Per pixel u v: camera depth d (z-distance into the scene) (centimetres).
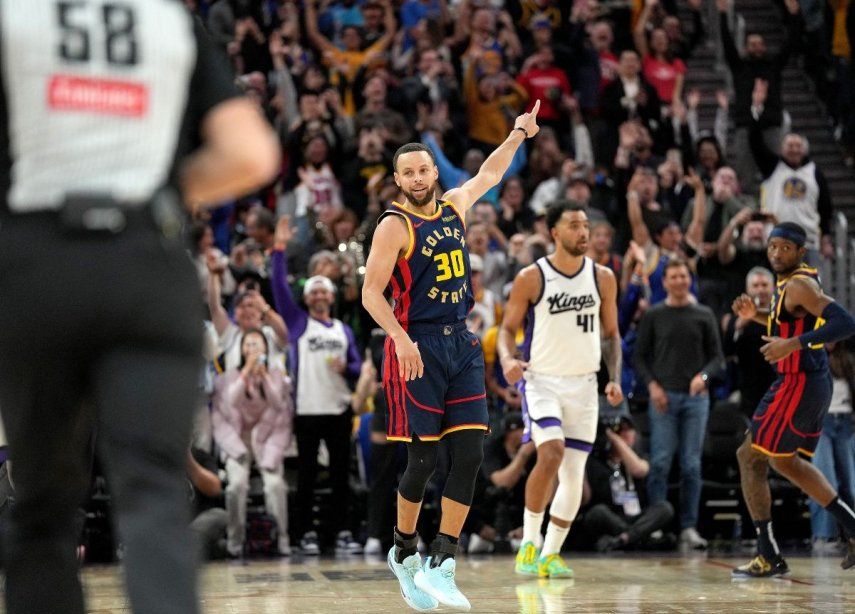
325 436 1855
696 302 1917
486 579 1355
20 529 479
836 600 1134
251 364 1778
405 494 1060
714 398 2022
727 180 2345
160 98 442
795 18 3006
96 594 1212
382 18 2864
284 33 2727
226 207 2241
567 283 1363
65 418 446
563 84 2717
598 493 1834
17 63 427
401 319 1064
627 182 2364
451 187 2400
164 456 423
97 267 416
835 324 1302
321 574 1445
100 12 439
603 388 1415
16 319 418
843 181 2923
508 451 1847
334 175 2381
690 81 3091
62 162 428
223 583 1323
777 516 1977
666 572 1443
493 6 2930
